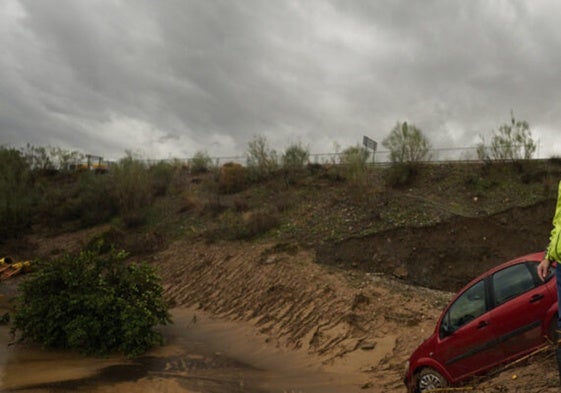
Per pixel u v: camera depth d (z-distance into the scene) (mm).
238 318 16797
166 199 32062
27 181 39281
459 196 21422
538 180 20734
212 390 9898
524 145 22875
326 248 19547
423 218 19547
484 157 23984
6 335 14477
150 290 14750
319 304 15594
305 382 10867
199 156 40094
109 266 14703
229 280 19625
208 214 27453
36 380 10086
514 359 6441
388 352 12016
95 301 12961
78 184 38000
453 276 16672
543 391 5102
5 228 31219
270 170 31172
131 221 29016
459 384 7051
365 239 19156
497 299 6812
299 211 24078
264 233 22719
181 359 12758
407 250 18000
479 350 6828
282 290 17250
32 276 14039
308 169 29875
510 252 16859
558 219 3648
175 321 17297
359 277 16766
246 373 11680
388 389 9797
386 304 14391
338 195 24688
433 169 24891
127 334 12648
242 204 26734
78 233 30422
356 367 11711
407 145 25734
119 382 10195
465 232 18062
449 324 7375
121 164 34656
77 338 12602
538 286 6371
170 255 24000
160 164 37938
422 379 7621
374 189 24125
